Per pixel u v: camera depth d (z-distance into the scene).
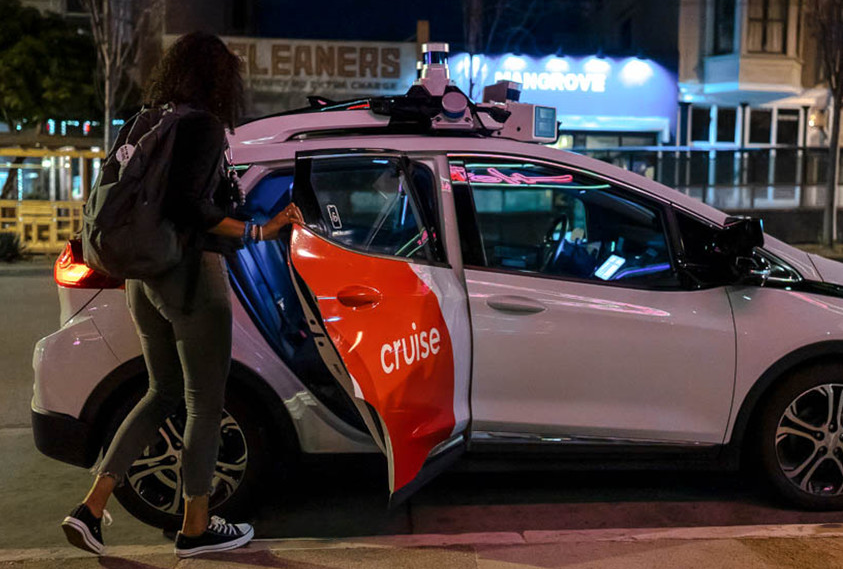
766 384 3.74
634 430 3.72
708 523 3.79
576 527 3.76
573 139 23.14
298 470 4.45
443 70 3.97
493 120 4.12
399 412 3.17
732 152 21.03
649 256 3.86
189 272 2.96
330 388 3.71
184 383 3.24
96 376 3.54
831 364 3.75
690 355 3.71
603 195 4.15
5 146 18.97
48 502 4.14
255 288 3.72
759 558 3.20
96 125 20.00
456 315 3.46
